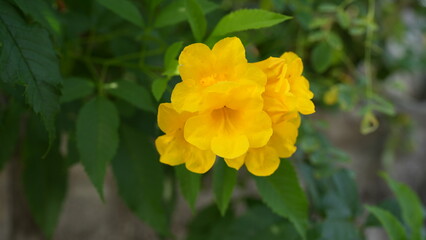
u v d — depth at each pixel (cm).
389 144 58
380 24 52
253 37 38
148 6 30
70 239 43
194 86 20
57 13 31
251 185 51
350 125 57
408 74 70
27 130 32
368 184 59
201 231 41
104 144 26
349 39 49
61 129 32
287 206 26
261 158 22
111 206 45
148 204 31
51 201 34
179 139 22
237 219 35
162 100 24
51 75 21
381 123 59
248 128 21
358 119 57
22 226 40
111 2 27
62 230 42
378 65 54
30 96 21
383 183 60
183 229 49
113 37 33
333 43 39
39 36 22
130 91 27
